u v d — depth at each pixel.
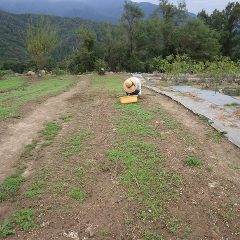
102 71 34.47
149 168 8.77
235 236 6.47
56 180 8.27
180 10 57.00
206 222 6.79
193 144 10.52
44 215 6.94
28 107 16.00
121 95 18.09
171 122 12.70
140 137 11.02
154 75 32.16
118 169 8.75
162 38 54.97
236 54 59.69
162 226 6.63
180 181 8.16
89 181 8.19
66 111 15.14
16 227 6.61
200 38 54.19
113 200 7.39
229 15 63.84
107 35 54.28
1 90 23.33
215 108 15.20
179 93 19.17
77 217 6.87
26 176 8.64
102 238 6.31
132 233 6.44
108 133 11.52
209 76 26.80
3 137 11.67
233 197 7.62
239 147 10.30
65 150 10.16
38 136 11.66
